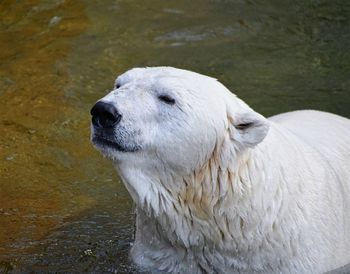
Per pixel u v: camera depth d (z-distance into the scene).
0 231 15.89
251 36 23.61
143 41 23.22
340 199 14.20
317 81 21.05
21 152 18.47
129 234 15.84
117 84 13.15
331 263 13.68
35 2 25.61
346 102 19.97
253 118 12.66
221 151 12.79
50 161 18.20
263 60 22.22
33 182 17.48
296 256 13.23
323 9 25.33
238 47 22.94
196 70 21.61
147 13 24.91
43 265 14.90
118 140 12.38
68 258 15.12
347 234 14.25
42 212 16.52
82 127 19.33
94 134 12.59
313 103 19.92
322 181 13.90
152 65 21.88
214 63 22.00
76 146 18.69
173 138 12.54
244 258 13.25
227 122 12.83
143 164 12.72
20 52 22.64
